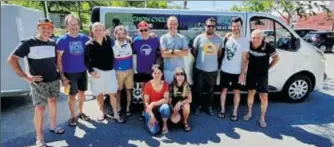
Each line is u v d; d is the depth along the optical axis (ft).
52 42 13.17
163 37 15.84
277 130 15.56
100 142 13.94
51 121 14.83
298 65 19.40
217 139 14.40
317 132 15.39
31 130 15.24
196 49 16.51
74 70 14.82
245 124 16.25
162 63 16.25
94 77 15.31
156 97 15.02
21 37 17.42
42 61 12.80
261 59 15.33
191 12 17.66
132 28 17.33
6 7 17.03
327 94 22.70
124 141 14.07
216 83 17.40
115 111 16.28
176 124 15.85
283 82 19.42
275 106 19.31
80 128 15.43
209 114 17.42
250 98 16.57
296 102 20.17
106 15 16.94
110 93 15.60
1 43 17.07
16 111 18.16
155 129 14.76
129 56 16.05
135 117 16.98
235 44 15.81
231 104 19.38
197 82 16.80
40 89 13.03
